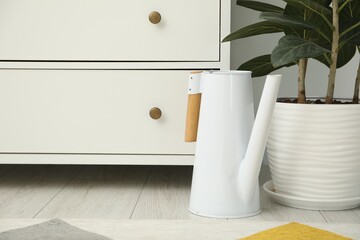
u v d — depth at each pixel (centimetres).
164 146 159
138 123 158
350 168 138
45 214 140
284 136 141
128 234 117
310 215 138
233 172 135
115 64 157
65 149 160
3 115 159
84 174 183
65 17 156
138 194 158
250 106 138
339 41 149
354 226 122
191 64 156
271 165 147
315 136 137
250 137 134
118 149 159
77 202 150
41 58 157
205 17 155
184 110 158
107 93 158
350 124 137
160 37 156
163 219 131
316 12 139
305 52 129
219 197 135
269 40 196
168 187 166
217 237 115
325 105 136
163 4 155
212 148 136
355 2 145
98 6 156
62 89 158
